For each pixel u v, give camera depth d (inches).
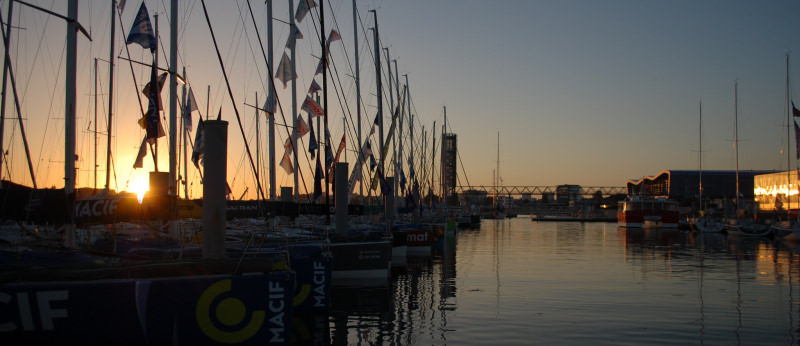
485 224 4106.8
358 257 921.5
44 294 412.5
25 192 454.3
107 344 422.6
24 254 455.8
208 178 500.7
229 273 454.9
